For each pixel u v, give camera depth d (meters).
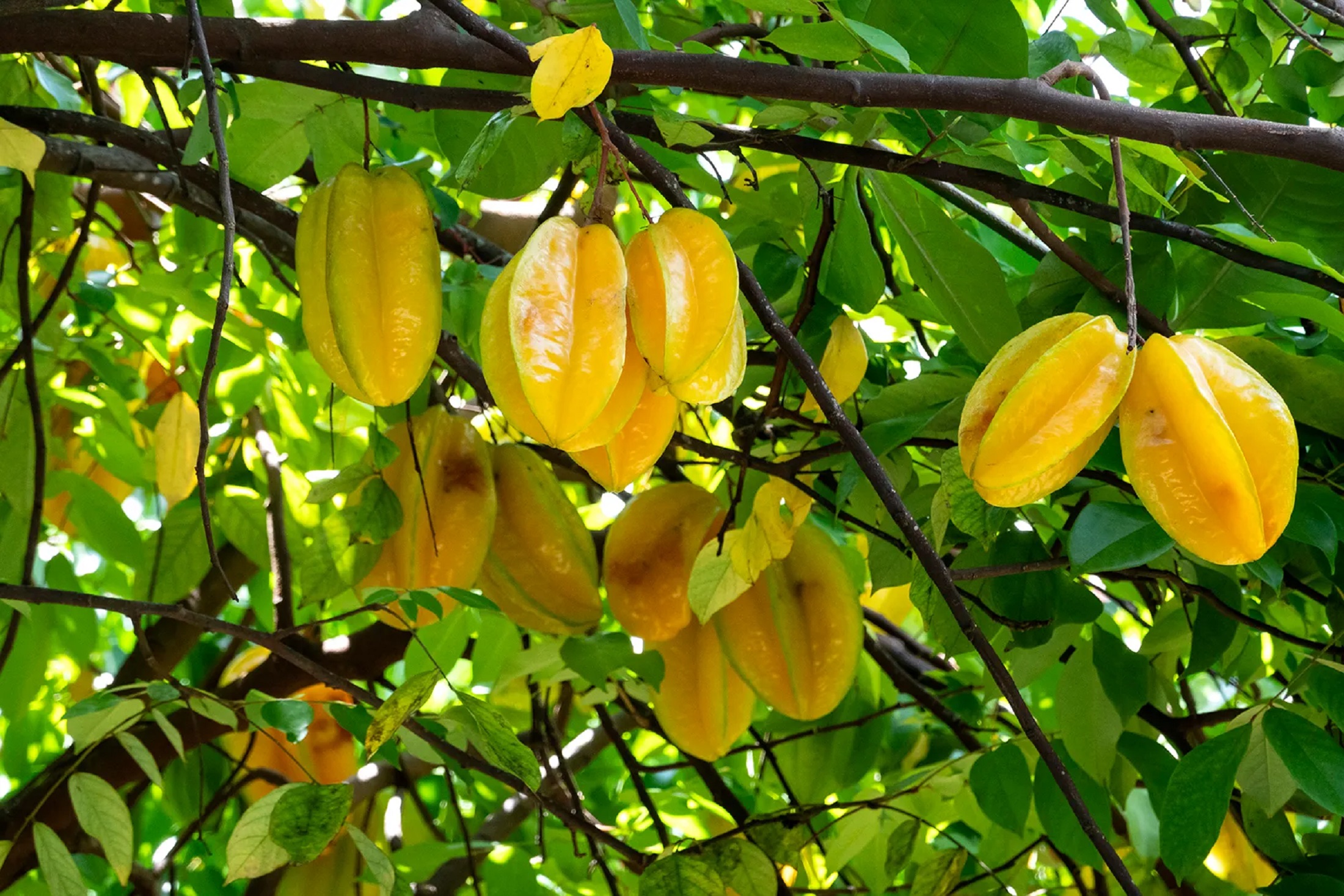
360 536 1.83
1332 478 1.78
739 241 1.91
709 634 1.92
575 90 1.49
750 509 1.91
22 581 1.82
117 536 2.08
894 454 1.88
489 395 1.88
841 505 1.79
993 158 1.77
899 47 1.61
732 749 2.17
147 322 2.35
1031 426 1.53
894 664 2.11
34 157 1.74
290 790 1.68
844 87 1.59
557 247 1.54
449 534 1.84
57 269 2.10
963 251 1.78
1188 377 1.53
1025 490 1.54
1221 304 1.81
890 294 2.11
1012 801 1.89
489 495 1.87
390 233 1.63
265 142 1.88
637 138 1.89
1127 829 2.13
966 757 1.99
